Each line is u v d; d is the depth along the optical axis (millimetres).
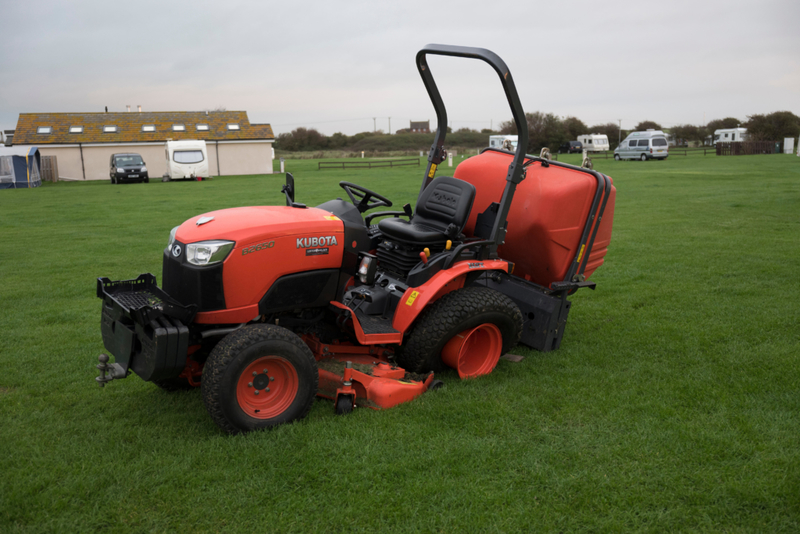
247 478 2904
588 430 3404
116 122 36406
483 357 4398
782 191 17109
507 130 63531
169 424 3531
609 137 76562
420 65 4543
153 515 2641
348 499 2746
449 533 2525
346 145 89938
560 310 4773
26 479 2908
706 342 4914
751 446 3168
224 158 36156
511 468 3014
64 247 9883
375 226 4832
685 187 19141
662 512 2648
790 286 6617
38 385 4152
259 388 3412
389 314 4195
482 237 4602
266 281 3473
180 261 3375
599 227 4926
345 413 3615
